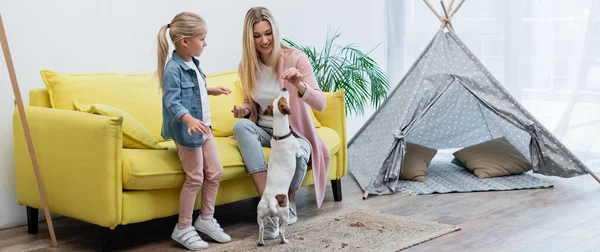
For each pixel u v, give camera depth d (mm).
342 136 3551
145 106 3111
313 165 3078
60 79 2947
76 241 2889
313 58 4145
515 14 4547
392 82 5141
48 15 3176
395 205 3438
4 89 3076
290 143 2787
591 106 4281
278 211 2736
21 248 2791
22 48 3105
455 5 4805
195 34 2693
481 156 4117
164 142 3107
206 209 2816
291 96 3039
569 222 3049
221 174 2812
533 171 3920
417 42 5035
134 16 3504
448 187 3789
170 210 2785
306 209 3387
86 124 2611
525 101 4574
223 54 3941
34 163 2760
